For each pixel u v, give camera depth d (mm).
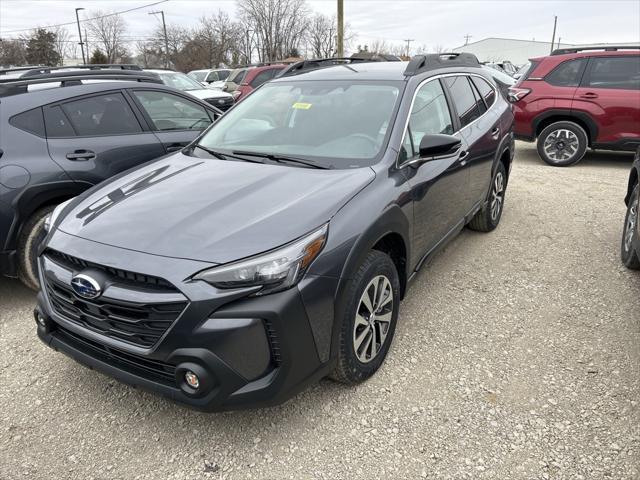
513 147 5336
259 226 2365
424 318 3592
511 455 2393
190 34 67875
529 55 87500
